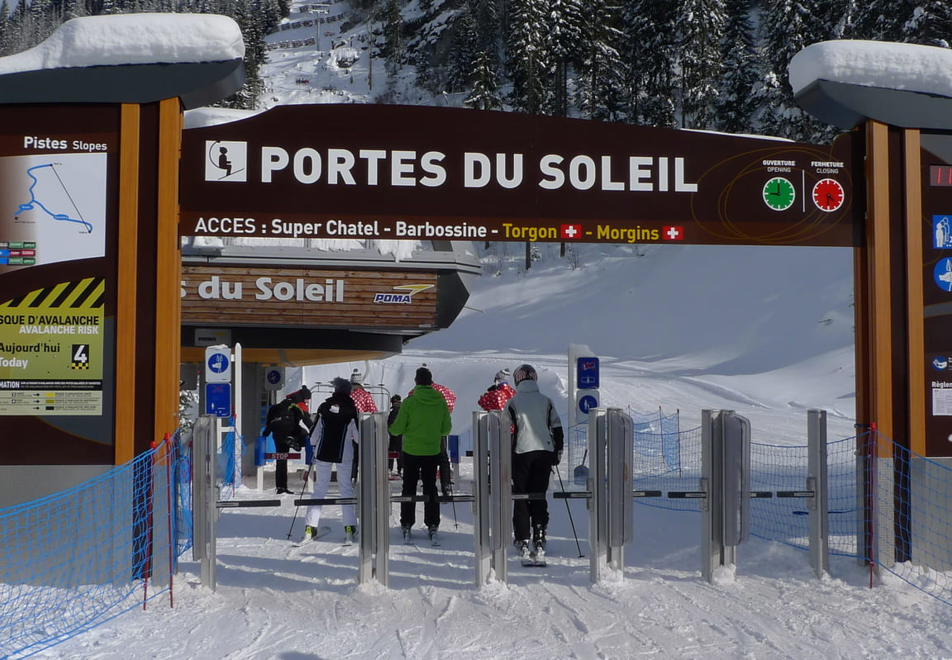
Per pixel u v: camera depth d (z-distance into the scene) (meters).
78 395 6.32
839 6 47.66
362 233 6.79
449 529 9.37
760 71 55.16
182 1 130.12
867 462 6.89
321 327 14.05
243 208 6.70
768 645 5.01
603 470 6.64
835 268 42.91
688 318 45.38
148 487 6.29
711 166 7.07
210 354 11.47
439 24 104.06
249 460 16.17
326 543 8.48
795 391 30.36
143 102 6.44
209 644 5.04
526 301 53.25
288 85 109.31
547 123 6.97
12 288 6.31
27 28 132.62
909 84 6.91
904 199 6.95
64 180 6.39
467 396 32.12
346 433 8.66
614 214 6.98
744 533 6.60
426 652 4.89
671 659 4.77
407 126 6.86
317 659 4.77
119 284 6.35
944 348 6.91
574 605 5.96
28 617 5.54
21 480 6.26
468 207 6.89
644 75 58.91
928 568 6.77
